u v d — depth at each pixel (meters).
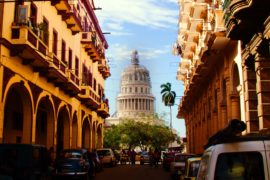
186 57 41.41
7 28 18.61
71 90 29.31
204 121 33.78
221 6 21.05
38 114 28.27
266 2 12.50
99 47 43.00
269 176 4.91
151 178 24.94
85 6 37.31
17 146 13.47
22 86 20.56
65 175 20.69
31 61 20.69
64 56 29.28
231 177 5.11
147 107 125.06
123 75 129.62
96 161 30.12
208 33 22.09
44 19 24.27
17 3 19.98
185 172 14.14
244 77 17.55
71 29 31.23
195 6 28.77
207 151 5.86
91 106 38.75
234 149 5.16
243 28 14.80
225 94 23.91
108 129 86.88
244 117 18.02
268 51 14.89
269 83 15.02
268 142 5.07
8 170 13.03
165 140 85.00
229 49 20.97
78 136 33.97
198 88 34.75
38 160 14.23
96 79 43.22
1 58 17.94
